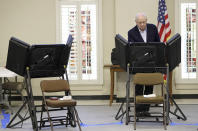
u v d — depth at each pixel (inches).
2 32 339.3
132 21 325.1
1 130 219.1
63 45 213.9
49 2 338.0
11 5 338.6
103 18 337.7
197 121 240.2
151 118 249.8
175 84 332.2
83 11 337.7
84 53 339.0
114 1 335.9
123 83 325.1
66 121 226.5
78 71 338.0
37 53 209.9
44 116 263.1
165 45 223.1
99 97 338.6
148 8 323.6
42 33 339.3
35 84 339.3
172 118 251.1
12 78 338.6
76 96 338.0
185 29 332.2
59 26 336.8
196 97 333.4
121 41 226.4
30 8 338.6
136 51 223.5
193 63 333.1
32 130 217.9
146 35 250.1
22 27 339.6
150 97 218.5
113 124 232.7
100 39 336.5
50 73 221.5
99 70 337.7
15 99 339.3
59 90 218.5
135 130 213.5
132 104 315.6
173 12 332.2
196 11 331.0
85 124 234.5
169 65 226.5
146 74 226.8
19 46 207.3
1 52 339.6
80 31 337.4
